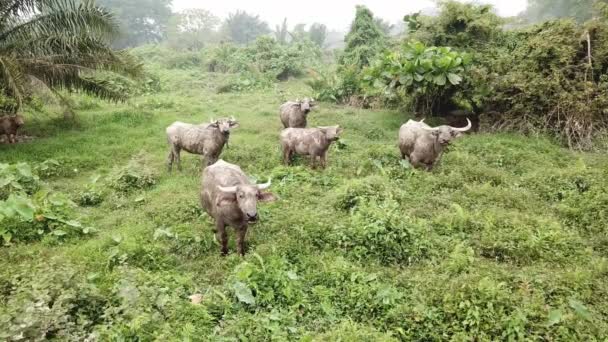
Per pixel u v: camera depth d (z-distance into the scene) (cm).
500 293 531
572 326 496
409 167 1027
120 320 471
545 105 1317
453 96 1481
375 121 1566
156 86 2461
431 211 806
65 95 1692
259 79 2717
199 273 633
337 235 691
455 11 1558
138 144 1302
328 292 564
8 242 678
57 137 1360
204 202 730
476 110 1491
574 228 754
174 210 814
